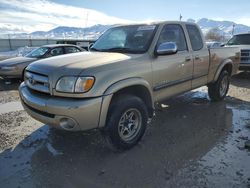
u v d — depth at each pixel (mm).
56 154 3758
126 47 4324
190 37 5105
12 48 46062
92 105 3248
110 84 3391
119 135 3674
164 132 4551
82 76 3250
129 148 3871
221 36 67000
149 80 4023
